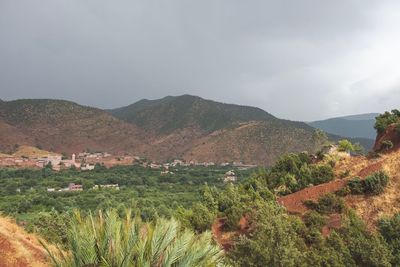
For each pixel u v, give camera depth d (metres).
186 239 8.99
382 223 30.39
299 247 26.11
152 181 173.12
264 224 25.16
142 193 134.62
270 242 22.66
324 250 25.52
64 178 173.75
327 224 35.03
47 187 153.38
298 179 48.31
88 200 112.69
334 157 52.12
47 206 105.25
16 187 143.75
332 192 40.69
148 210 71.19
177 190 152.00
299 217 37.25
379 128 51.38
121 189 146.38
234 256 23.25
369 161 46.62
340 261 24.09
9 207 99.81
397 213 33.34
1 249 14.79
